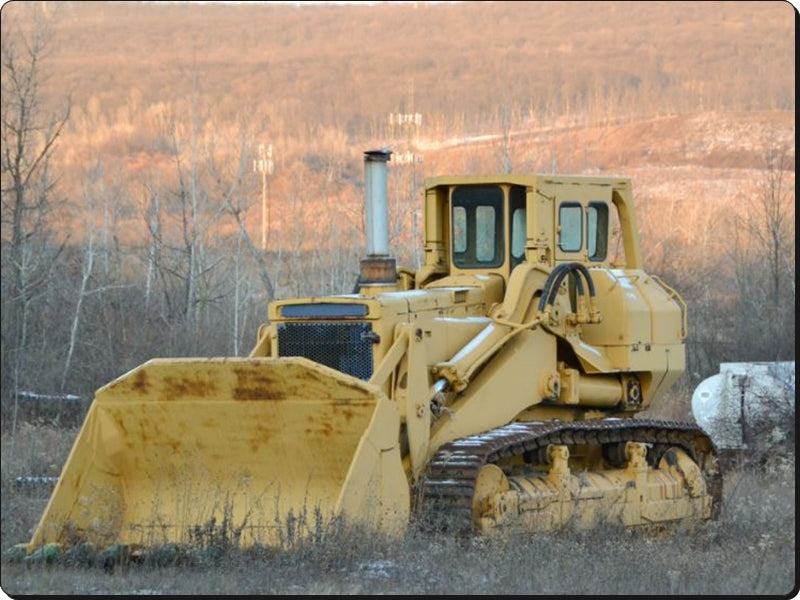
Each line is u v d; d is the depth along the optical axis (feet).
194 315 388.78
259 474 167.43
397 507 161.99
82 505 167.02
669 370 203.92
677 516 196.03
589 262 200.03
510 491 174.09
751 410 263.90
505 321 184.55
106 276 389.60
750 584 151.43
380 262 183.42
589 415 199.62
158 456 169.78
